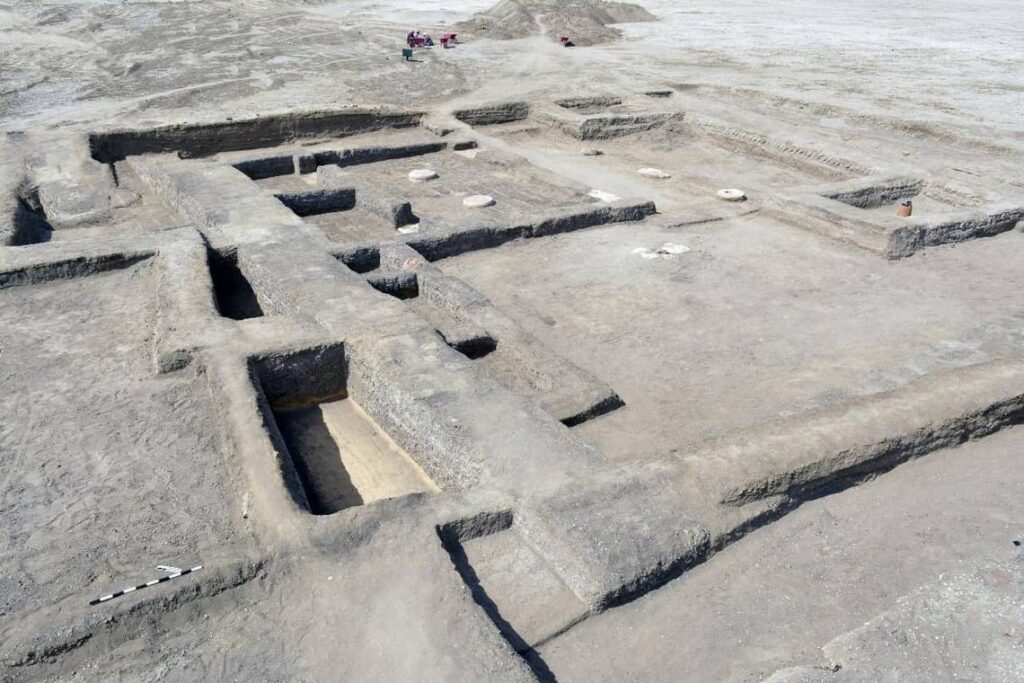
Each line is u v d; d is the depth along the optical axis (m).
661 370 7.44
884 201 12.31
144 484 5.45
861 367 7.50
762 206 11.73
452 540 4.82
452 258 9.89
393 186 13.00
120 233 10.55
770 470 5.17
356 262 9.23
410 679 3.88
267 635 4.15
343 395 7.09
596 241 10.52
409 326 7.10
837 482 5.53
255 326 7.02
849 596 4.72
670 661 4.24
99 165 12.65
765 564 4.93
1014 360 6.80
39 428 6.01
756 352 7.77
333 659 4.01
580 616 4.44
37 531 5.00
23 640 3.97
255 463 5.26
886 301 8.93
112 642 4.10
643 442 6.31
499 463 5.32
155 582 4.32
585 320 8.39
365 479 5.98
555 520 4.79
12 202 10.59
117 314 7.78
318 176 13.09
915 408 5.92
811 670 3.95
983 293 9.16
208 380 6.43
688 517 4.91
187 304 7.35
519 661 3.97
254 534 4.71
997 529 5.25
